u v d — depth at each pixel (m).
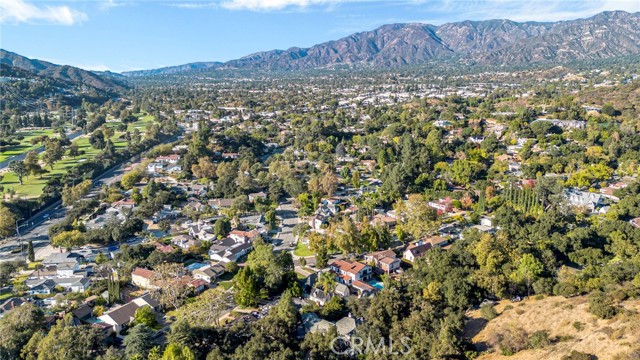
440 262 106.25
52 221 178.75
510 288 96.62
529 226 135.25
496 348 78.81
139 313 97.50
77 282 119.38
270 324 86.06
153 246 138.88
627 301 80.38
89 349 84.88
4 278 121.38
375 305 90.44
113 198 191.38
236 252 137.50
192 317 93.06
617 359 63.44
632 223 143.50
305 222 168.00
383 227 138.12
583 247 119.75
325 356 80.38
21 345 87.56
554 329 79.38
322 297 106.44
